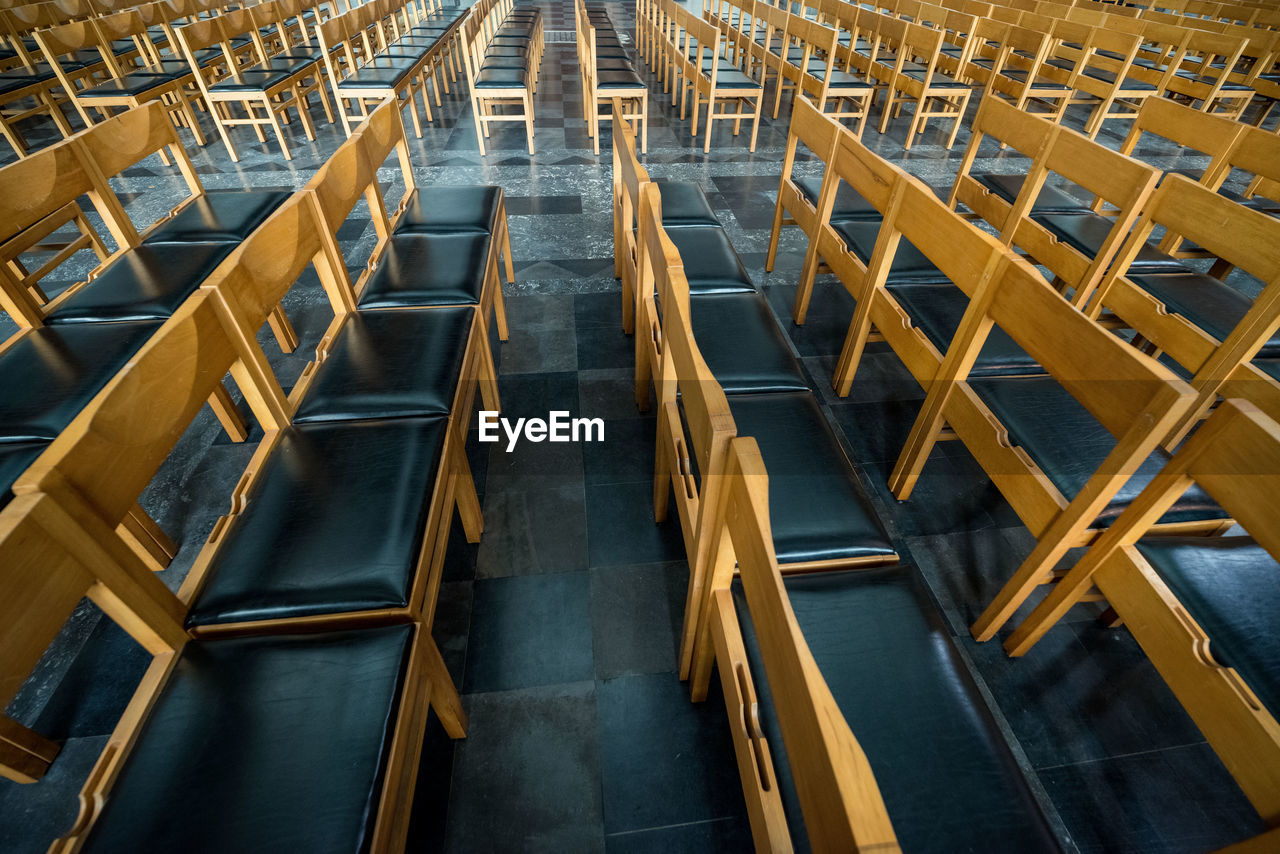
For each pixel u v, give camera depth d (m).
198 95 4.64
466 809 1.17
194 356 1.01
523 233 3.20
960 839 0.75
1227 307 1.82
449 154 4.21
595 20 6.34
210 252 1.91
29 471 0.70
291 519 1.05
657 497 1.62
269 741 0.79
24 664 0.67
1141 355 0.91
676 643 1.46
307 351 2.34
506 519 1.73
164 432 0.93
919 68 4.79
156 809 0.72
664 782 1.22
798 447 1.29
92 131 1.79
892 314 1.74
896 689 0.89
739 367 1.50
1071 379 1.05
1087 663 1.42
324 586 0.96
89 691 1.32
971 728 0.85
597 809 1.18
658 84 5.88
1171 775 1.24
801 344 2.45
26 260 2.85
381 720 0.82
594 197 3.61
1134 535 1.05
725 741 1.28
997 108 2.36
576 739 1.27
